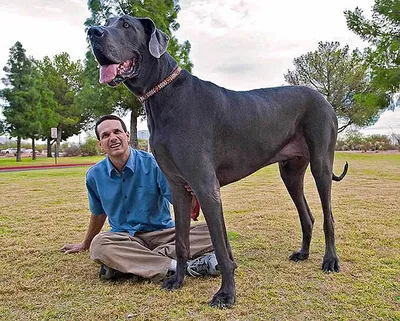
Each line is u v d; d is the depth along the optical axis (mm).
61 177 11203
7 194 7547
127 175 3121
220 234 2473
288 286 2672
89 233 3553
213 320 2209
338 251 3426
